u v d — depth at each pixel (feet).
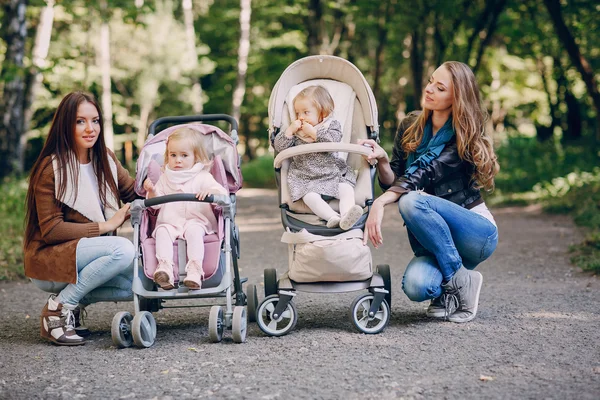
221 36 101.24
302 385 10.52
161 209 13.87
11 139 47.01
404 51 81.30
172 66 96.27
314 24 73.00
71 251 13.34
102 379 11.22
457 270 14.39
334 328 14.19
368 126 15.24
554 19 44.09
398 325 14.29
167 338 13.88
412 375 10.86
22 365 12.23
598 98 45.16
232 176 14.80
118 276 13.88
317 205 13.67
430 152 14.17
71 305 13.56
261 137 112.37
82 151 13.92
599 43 55.26
